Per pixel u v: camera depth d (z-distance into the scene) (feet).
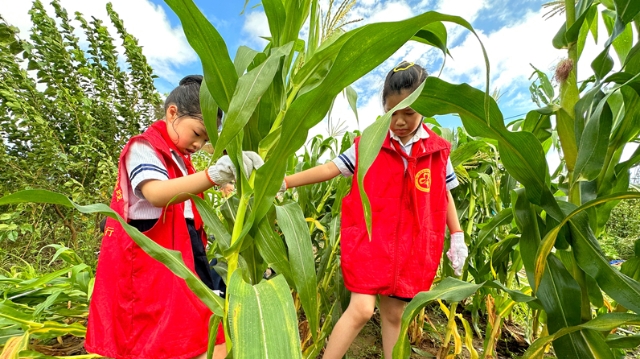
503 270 4.81
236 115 2.08
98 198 10.27
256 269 3.06
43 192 2.15
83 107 11.13
